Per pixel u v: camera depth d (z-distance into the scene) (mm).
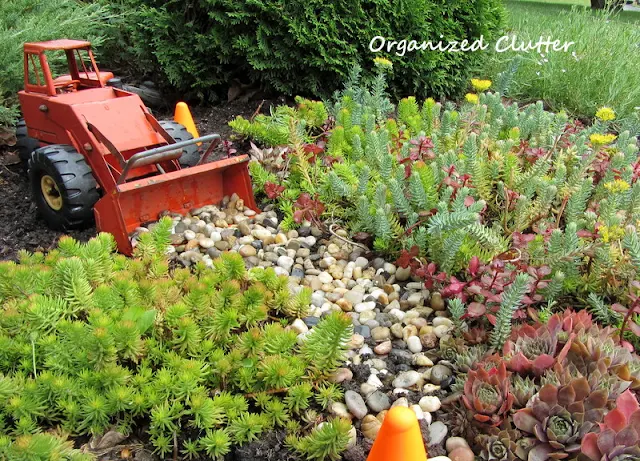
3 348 554
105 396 539
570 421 509
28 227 894
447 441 550
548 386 511
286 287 692
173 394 540
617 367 558
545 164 882
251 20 1245
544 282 655
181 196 899
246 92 1372
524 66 1554
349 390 593
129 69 1556
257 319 622
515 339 616
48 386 525
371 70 1311
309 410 571
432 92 1427
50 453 461
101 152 835
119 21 1416
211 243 830
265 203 962
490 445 526
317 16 1242
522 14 1996
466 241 762
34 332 561
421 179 807
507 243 765
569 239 698
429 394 602
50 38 1229
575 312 678
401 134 1067
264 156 1062
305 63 1262
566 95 1488
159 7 1307
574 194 818
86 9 1343
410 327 687
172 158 853
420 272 708
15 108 1132
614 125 1371
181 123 1087
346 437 511
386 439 438
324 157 989
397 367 638
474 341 645
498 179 917
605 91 1438
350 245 847
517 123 1101
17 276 614
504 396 536
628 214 787
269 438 542
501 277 648
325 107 1227
